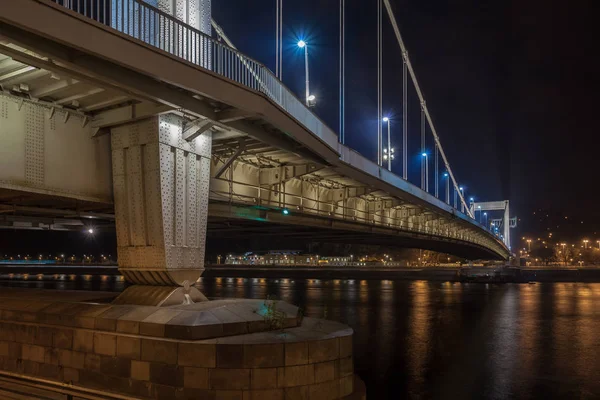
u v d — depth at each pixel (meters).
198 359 9.36
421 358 19.64
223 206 19.92
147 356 9.72
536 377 16.84
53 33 8.16
